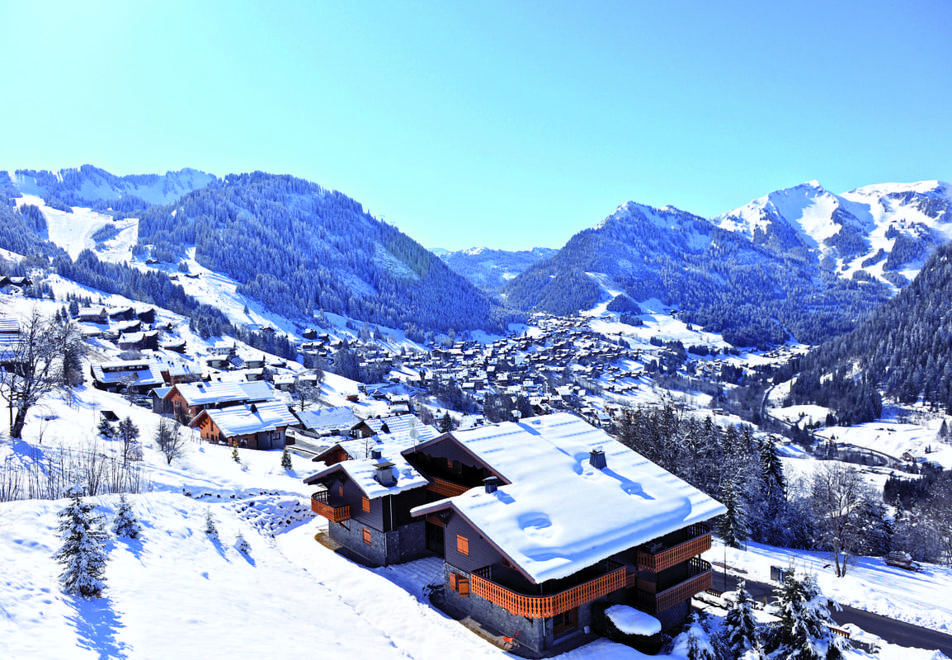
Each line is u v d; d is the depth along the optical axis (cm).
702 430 7575
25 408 4369
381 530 3481
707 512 3030
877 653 2856
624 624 2633
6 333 7125
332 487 3934
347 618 2631
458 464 3600
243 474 4950
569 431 3744
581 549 2569
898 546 6825
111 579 2112
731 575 3944
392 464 3559
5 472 3447
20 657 1385
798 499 6775
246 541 3148
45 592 1822
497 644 2606
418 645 2548
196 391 8406
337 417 9200
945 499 8081
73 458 4044
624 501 2962
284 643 2003
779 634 2431
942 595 4412
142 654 1642
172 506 3284
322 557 3600
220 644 1841
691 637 2488
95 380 10288
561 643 2620
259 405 7481
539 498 2903
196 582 2375
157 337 16312
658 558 2839
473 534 2858
